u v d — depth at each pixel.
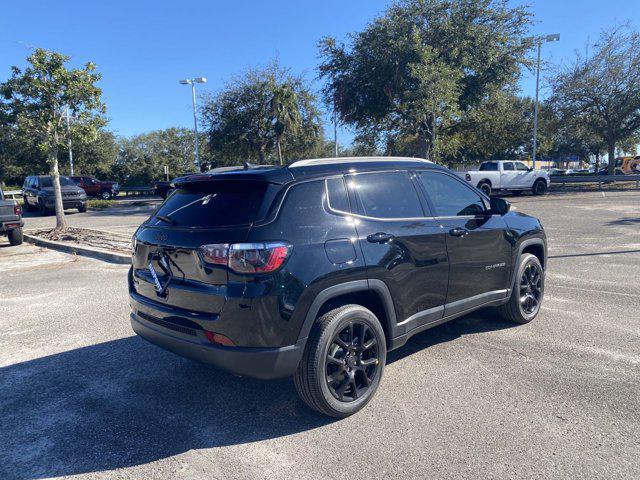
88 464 2.99
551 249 9.88
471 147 34.62
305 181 3.44
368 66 22.94
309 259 3.20
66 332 5.50
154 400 3.81
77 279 8.40
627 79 27.69
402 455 2.98
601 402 3.55
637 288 6.68
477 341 4.84
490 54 22.45
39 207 23.47
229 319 3.04
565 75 29.20
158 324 3.56
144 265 3.72
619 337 4.84
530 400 3.61
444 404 3.59
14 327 5.73
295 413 3.56
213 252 3.08
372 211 3.73
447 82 19.28
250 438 3.23
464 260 4.36
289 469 2.87
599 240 10.81
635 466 2.81
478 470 2.81
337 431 3.29
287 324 3.10
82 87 13.73
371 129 26.47
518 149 47.56
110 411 3.65
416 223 3.97
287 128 31.62
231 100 32.00
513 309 5.14
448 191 4.50
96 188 35.53
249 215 3.17
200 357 3.22
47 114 13.79
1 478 2.87
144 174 57.12
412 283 3.86
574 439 3.09
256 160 35.34
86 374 4.34
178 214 3.55
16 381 4.22
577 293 6.50
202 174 3.70
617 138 29.83
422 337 5.00
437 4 22.05
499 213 4.67
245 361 3.07
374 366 3.62
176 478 2.82
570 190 28.95
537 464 2.85
